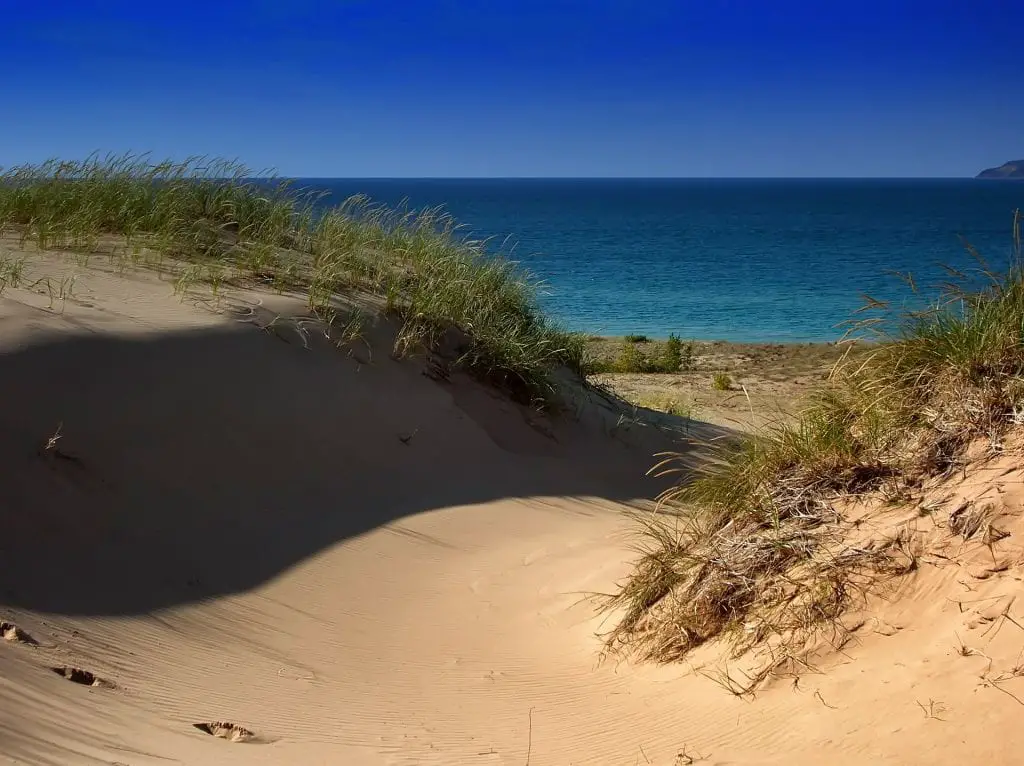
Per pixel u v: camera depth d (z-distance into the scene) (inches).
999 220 4773.6
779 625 174.4
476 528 305.4
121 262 391.5
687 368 853.8
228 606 223.0
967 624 149.0
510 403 416.5
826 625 167.6
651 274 1875.0
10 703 135.6
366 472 324.5
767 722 152.0
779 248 2721.5
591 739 163.3
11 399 253.4
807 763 134.3
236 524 265.0
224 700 172.1
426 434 362.6
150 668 178.2
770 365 868.0
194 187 483.5
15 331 280.7
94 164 479.8
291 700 178.4
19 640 169.5
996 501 167.2
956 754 124.4
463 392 402.0
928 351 215.5
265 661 197.3
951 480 182.1
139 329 315.3
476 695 191.3
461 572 270.4
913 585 165.0
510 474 362.9
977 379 199.8
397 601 246.7
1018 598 146.6
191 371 309.0
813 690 155.4
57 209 434.3
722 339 1111.6
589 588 249.0
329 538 275.6
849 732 139.4
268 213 482.6
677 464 430.9
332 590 245.4
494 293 476.4
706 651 186.7
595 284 1685.5
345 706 179.9
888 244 2915.8
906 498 185.8
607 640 213.2
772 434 233.1
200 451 284.0
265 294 389.4
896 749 130.3
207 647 197.9
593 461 411.2
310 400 336.5
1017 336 199.8
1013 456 176.7
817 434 215.0
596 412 458.6
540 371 441.7
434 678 201.0
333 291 415.8
